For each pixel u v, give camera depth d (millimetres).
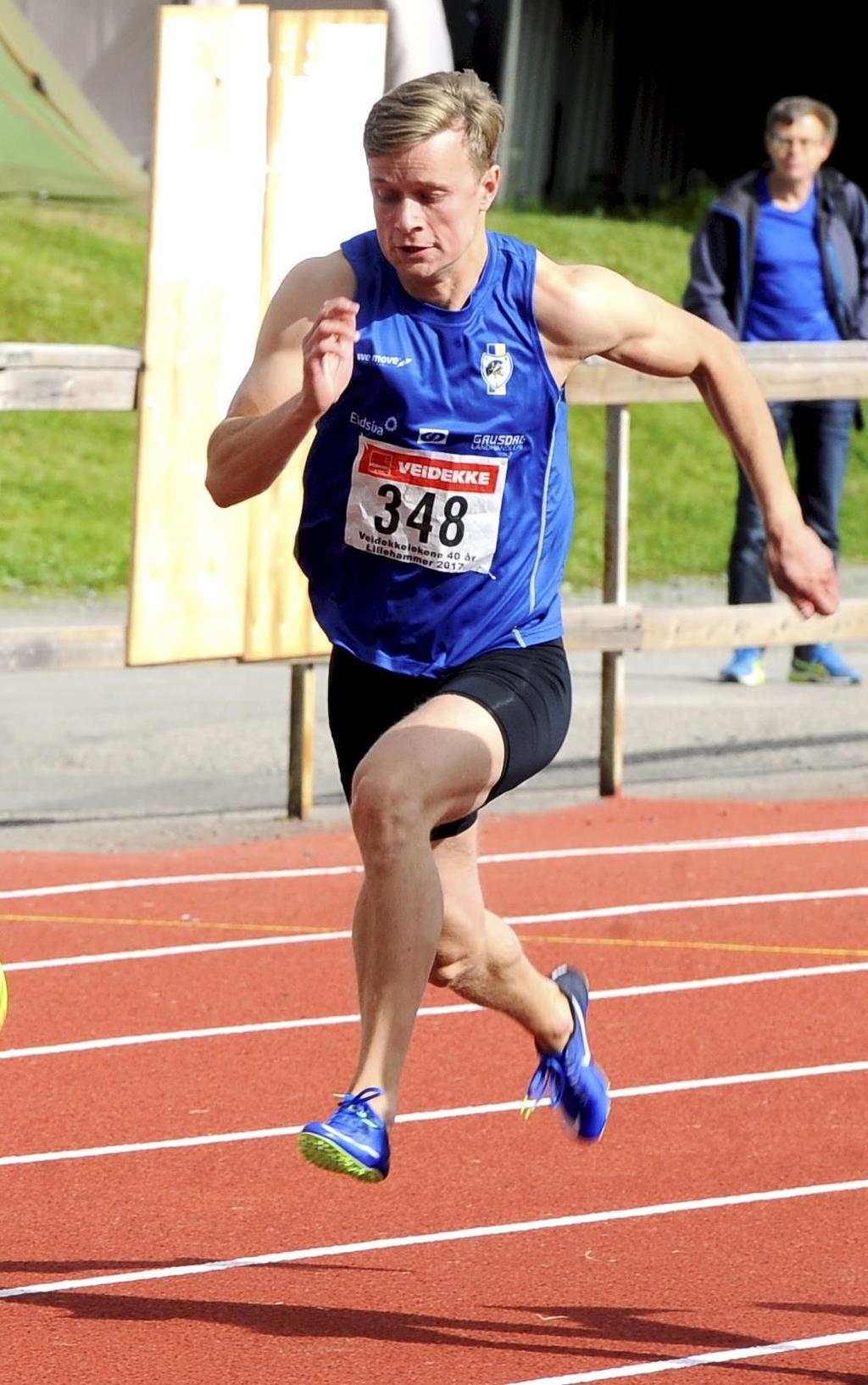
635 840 23969
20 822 24172
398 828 10930
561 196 78000
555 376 11859
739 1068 16812
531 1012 13023
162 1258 12844
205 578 23469
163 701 31531
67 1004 18047
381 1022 10867
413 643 12109
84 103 53094
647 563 44594
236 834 24000
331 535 12078
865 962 19734
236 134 23062
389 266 11617
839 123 81312
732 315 29844
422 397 11594
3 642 22562
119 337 51844
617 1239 13297
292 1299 12188
